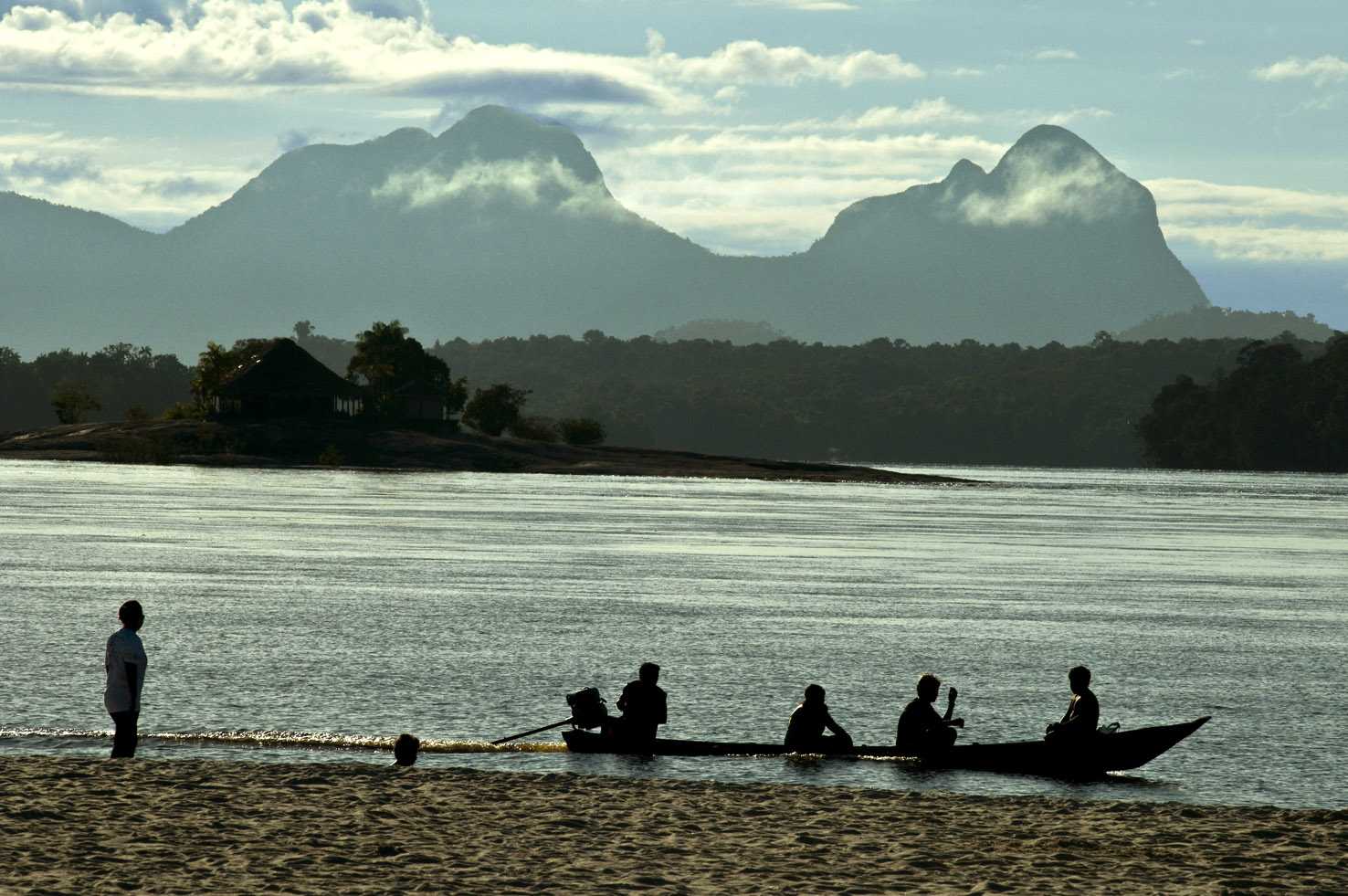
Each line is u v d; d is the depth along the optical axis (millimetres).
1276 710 68000
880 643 87188
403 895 30906
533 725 61500
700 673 75312
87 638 80938
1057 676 76812
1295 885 33406
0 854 33156
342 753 54688
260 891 30828
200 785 42281
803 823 39719
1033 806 42688
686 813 40750
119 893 30203
